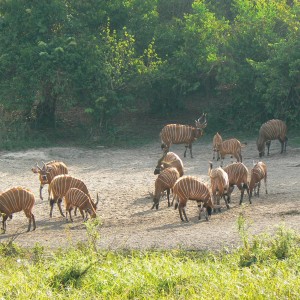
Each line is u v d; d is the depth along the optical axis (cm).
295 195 6981
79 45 10931
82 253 4772
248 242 4991
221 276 4066
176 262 4478
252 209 6388
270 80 10844
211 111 12031
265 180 7119
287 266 4281
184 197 6053
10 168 9362
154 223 6147
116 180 8469
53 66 10775
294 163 8975
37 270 4494
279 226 4919
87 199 6303
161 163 7562
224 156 9050
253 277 3988
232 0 13525
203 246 5119
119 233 5750
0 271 4581
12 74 11188
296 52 10656
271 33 11400
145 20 11950
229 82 11312
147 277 4172
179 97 12406
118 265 4506
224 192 6456
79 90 11125
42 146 10819
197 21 11594
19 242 5631
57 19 11219
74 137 11438
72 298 3847
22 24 11050
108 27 11325
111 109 11112
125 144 11062
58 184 6575
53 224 6369
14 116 11500
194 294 3759
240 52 11469
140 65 11081
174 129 9738
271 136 9600
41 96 10944
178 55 11500
